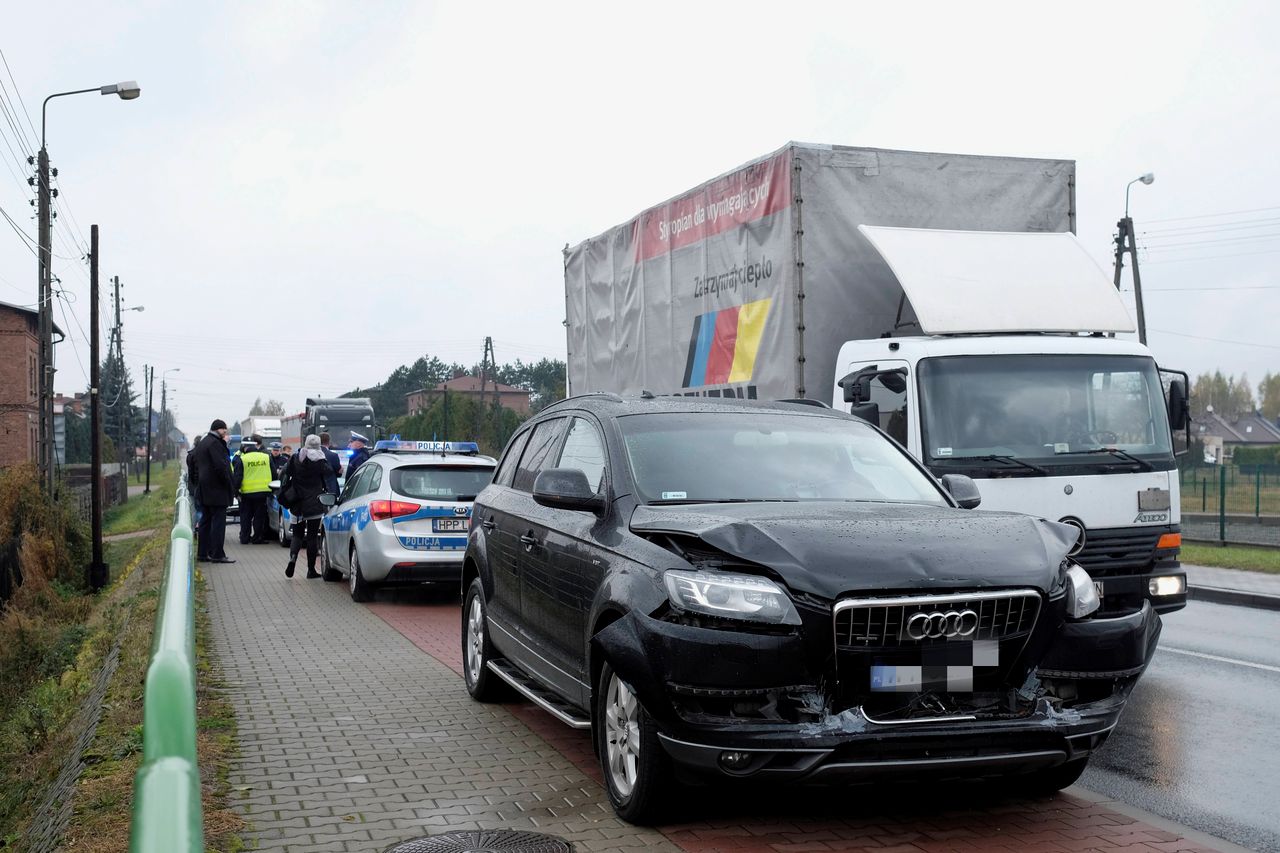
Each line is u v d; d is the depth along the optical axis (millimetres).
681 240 12172
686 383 12062
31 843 5555
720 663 4535
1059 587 4832
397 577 12570
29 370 58062
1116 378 9281
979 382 9031
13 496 23234
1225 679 9008
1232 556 19578
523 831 4957
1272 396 163125
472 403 62094
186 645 3264
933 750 4539
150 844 1928
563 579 5875
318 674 8641
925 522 5031
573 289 15445
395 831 4961
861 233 10227
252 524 21891
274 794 5500
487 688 7520
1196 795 5773
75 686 10367
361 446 18766
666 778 4855
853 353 9797
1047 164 11156
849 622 4551
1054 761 4750
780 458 6020
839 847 4770
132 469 103125
